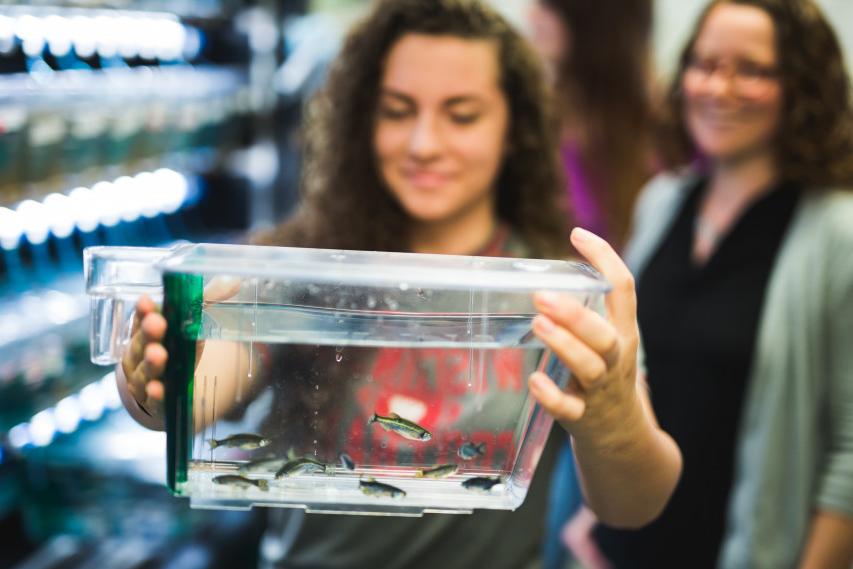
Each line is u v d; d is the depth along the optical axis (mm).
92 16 2203
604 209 2922
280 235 1893
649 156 2932
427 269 989
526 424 1025
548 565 2127
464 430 1023
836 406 1971
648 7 2941
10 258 2230
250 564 2658
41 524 2227
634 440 1117
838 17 5035
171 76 2592
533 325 960
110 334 1042
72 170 2180
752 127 2127
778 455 1979
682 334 2111
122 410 2508
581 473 1229
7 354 1858
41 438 2096
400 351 1001
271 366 995
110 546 2240
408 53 1679
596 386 987
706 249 2203
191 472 1009
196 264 942
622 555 2098
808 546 1968
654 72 3010
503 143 1781
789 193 2117
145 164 2510
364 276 944
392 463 1027
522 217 1864
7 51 1970
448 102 1678
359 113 1784
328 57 3207
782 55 2082
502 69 1717
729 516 2043
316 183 1929
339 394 1008
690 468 2072
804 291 1980
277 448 1011
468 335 1003
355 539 1604
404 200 1740
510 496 1051
